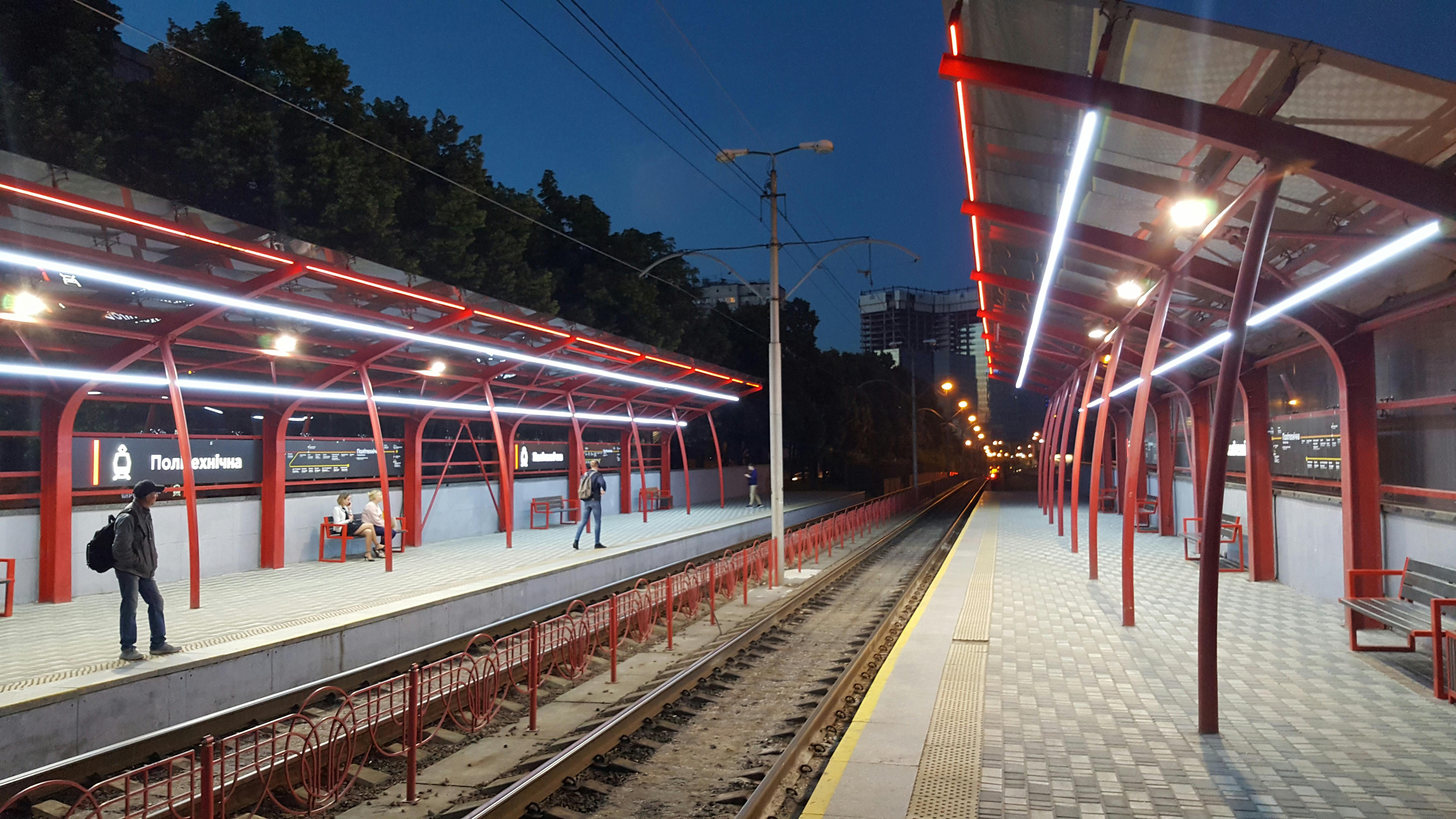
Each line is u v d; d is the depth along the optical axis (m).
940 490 59.66
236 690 8.02
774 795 5.69
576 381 21.59
